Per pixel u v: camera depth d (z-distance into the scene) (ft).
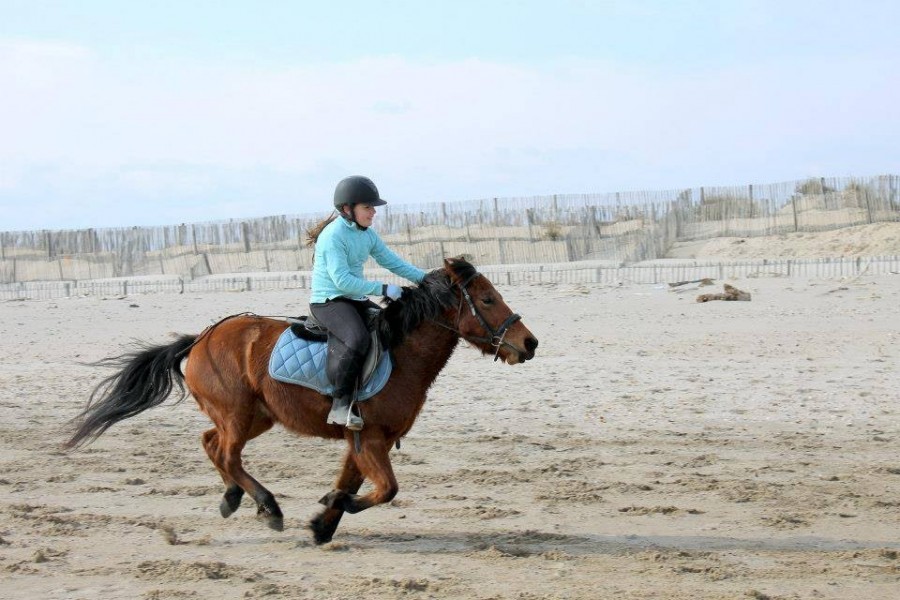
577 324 78.48
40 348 77.46
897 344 63.16
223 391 28.02
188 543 27.71
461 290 26.73
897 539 27.09
